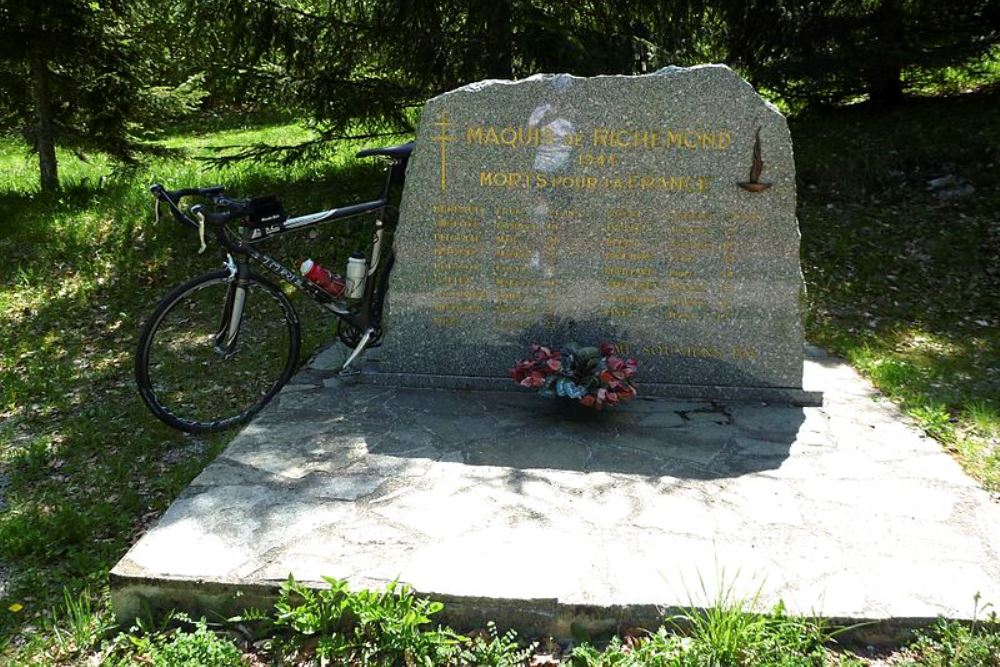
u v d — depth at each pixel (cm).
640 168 459
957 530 337
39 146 966
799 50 998
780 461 398
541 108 455
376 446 406
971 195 888
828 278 746
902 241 816
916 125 1021
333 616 284
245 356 582
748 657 271
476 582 296
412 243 474
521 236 470
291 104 898
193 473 418
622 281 472
